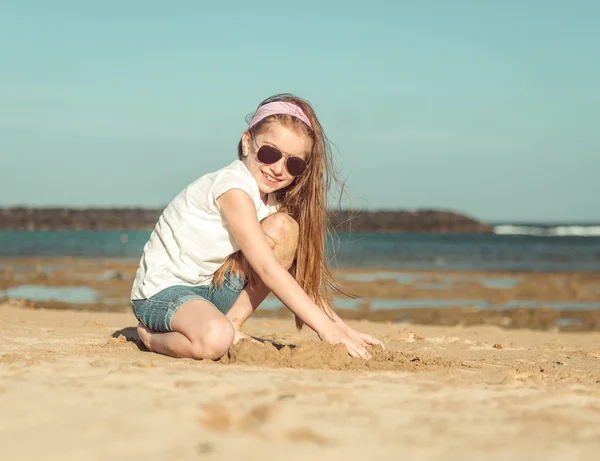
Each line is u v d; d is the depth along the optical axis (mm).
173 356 3232
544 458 1521
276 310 8961
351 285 13875
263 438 1582
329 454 1487
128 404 1892
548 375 3082
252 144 3395
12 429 1611
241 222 3219
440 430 1750
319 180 3527
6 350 3324
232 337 3080
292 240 3422
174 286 3363
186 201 3414
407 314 9180
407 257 29781
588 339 5484
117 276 14688
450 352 4191
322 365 2943
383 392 2273
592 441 1680
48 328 4824
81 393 2037
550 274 19031
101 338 4133
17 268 17234
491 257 30641
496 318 9000
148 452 1438
